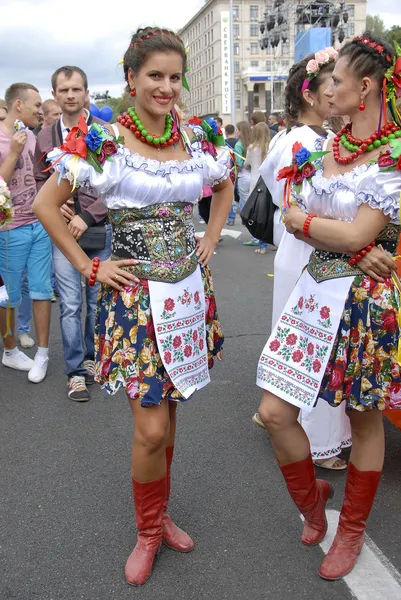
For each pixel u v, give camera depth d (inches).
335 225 76.9
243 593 84.2
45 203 81.6
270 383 85.7
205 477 114.4
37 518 103.5
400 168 72.2
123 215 82.4
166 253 83.0
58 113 230.5
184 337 85.2
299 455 87.3
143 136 82.3
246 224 128.0
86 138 78.0
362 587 84.5
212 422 137.1
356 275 79.3
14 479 116.3
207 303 91.4
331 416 110.9
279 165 110.7
